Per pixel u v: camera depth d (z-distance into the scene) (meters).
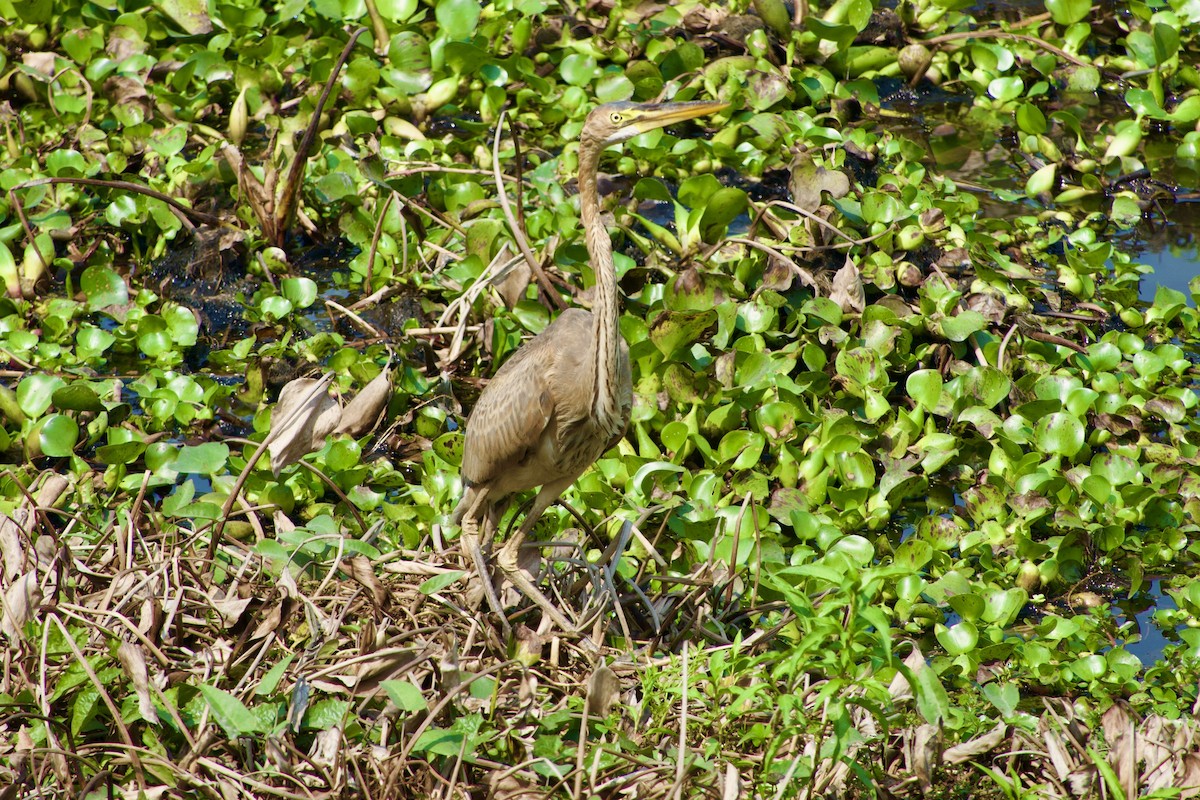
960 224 13.06
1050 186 14.87
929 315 11.41
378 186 13.02
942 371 11.38
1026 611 9.23
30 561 7.59
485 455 8.55
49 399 10.18
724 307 10.87
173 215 12.75
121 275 12.84
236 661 7.33
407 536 9.02
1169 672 8.21
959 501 10.37
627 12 16.92
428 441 10.66
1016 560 9.34
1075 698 8.23
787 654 6.88
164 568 7.82
